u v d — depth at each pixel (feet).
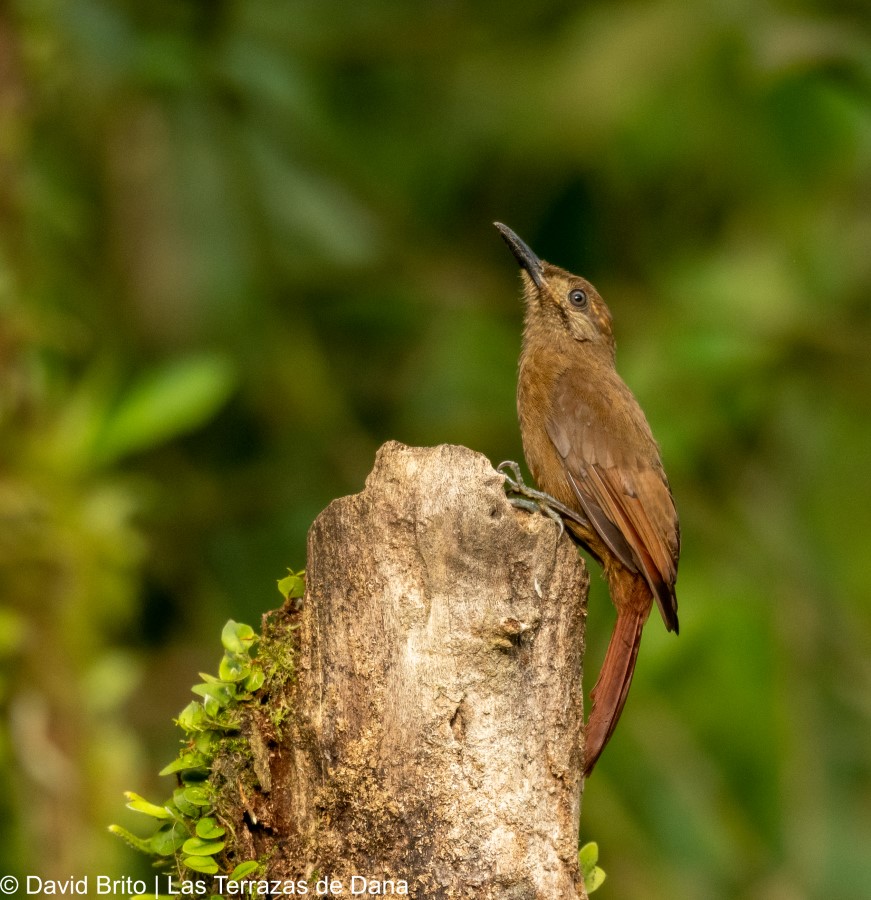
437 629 20.26
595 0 47.52
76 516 33.01
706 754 38.29
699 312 44.55
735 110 44.39
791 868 38.68
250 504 44.52
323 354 46.78
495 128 46.78
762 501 45.03
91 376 39.52
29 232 36.78
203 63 41.88
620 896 36.52
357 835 20.04
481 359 44.96
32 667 31.68
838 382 45.73
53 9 37.86
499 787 20.08
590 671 38.88
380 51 46.19
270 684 21.26
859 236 47.11
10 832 30.96
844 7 43.21
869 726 42.39
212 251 41.75
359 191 45.60
